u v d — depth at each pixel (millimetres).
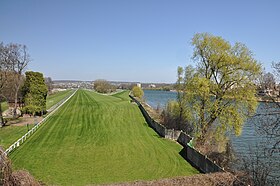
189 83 37469
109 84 179625
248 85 33844
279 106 15453
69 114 62500
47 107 77000
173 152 32188
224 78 35469
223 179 17938
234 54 35156
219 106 35219
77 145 35531
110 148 34094
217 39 36219
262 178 17484
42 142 36812
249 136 37750
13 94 58125
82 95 132500
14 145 33500
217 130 35062
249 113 33125
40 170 25906
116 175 24734
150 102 115000
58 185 20922
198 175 18516
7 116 57531
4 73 50594
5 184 16125
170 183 17672
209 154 28516
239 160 25422
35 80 56875
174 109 45312
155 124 46188
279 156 21531
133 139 38938
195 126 37312
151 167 26922
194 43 37469
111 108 72875
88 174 24984
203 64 37969
